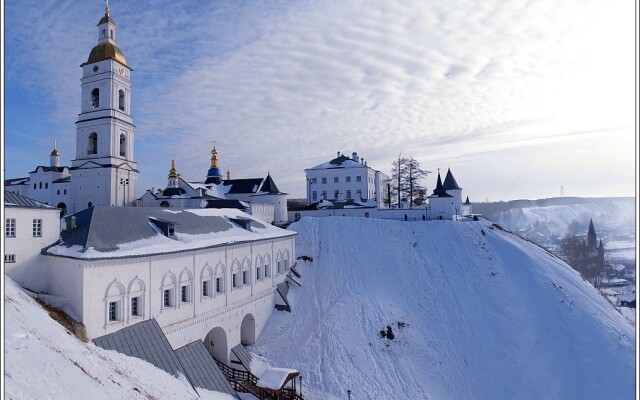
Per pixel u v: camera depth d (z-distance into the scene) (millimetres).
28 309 18047
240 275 34750
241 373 29828
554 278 46062
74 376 13578
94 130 59281
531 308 42219
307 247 53000
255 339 36094
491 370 35219
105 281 22750
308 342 34938
